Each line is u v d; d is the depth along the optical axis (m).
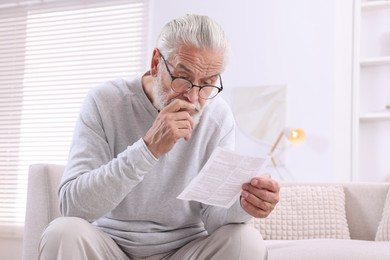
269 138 4.07
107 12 4.89
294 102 4.02
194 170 1.65
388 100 3.87
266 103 4.11
